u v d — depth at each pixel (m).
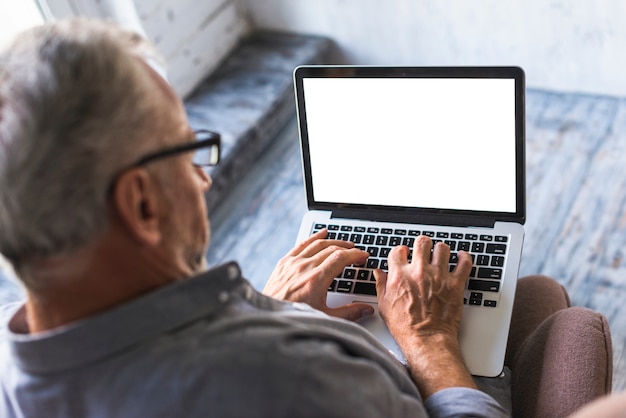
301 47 2.09
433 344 0.85
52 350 0.53
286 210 1.80
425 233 1.04
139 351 0.54
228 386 0.53
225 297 0.58
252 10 2.14
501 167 1.00
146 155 0.52
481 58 1.93
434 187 1.04
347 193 1.09
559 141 1.77
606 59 1.76
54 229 0.49
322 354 0.57
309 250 1.00
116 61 0.51
